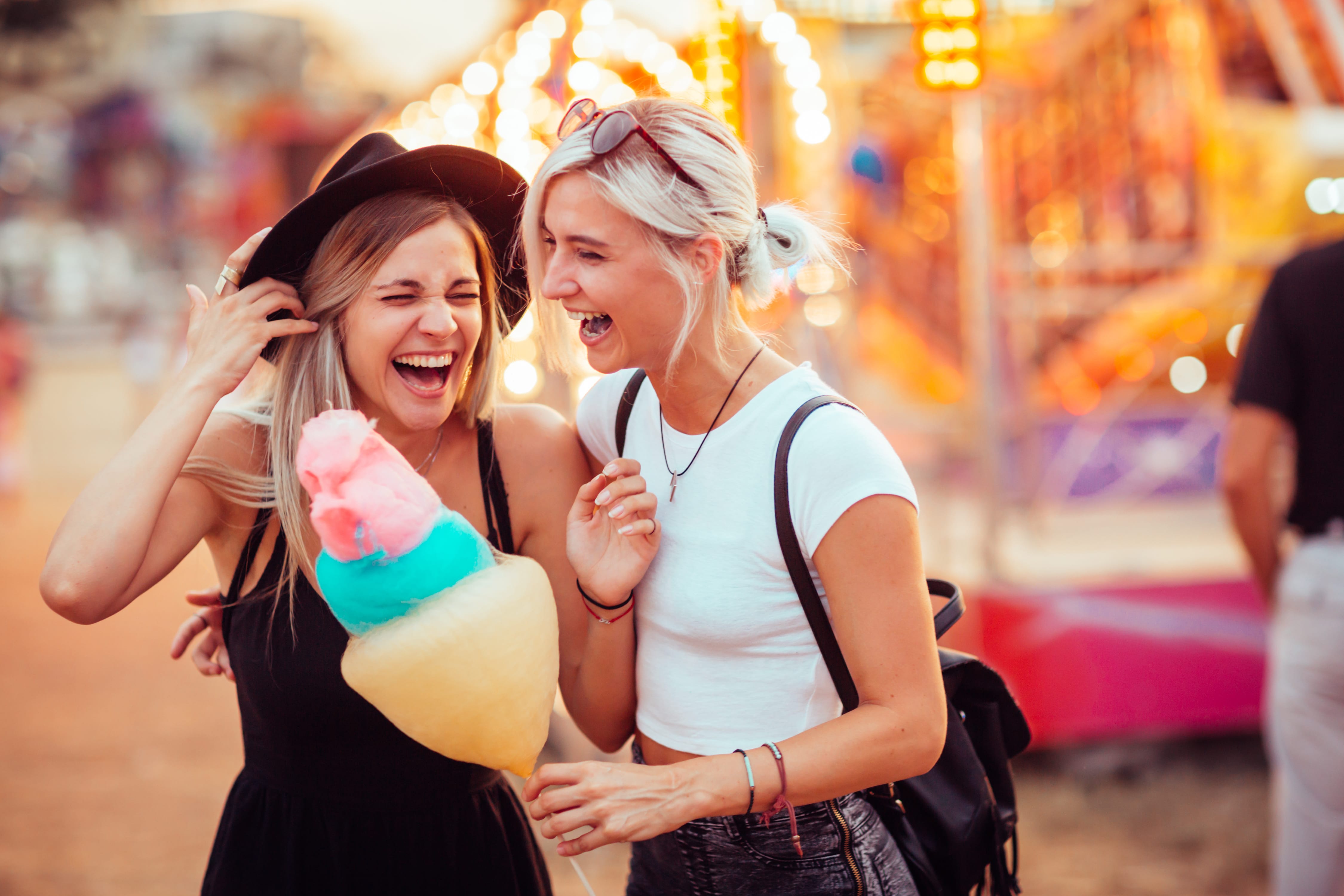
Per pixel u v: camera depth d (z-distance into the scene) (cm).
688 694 161
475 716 141
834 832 160
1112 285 593
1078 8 589
